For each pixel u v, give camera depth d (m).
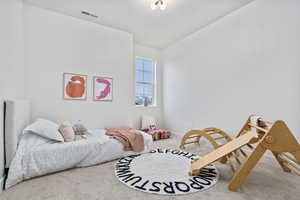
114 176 1.94
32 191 1.61
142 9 2.82
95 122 3.34
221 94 3.10
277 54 2.26
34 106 2.72
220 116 3.13
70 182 1.79
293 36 2.10
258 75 2.49
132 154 2.67
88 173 2.02
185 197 1.53
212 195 1.56
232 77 2.89
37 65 2.74
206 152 2.90
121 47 3.68
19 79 2.38
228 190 1.65
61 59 2.96
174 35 3.93
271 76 2.33
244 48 2.69
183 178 1.88
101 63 3.41
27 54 2.65
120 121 3.67
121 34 3.67
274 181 1.82
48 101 2.84
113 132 2.88
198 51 3.63
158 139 4.00
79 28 3.15
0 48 1.73
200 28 3.55
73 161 2.11
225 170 2.13
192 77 3.81
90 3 2.65
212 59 3.29
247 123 2.35
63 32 2.98
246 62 2.66
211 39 3.31
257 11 2.50
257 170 2.11
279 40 2.24
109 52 3.51
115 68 3.60
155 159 2.50
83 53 3.20
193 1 2.57
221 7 2.74
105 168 2.17
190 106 3.87
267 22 2.37
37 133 2.08
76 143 2.18
